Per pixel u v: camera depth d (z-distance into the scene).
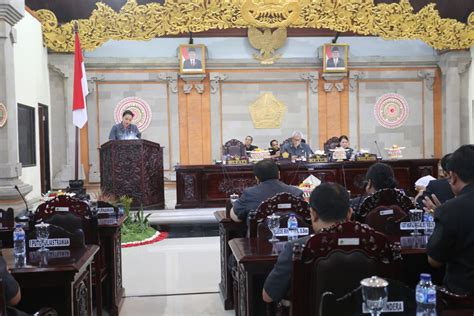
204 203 9.70
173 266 6.95
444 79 13.86
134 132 9.87
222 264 5.48
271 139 13.88
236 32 13.58
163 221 9.09
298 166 9.76
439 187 4.34
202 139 13.72
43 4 10.66
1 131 7.79
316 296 2.37
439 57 13.97
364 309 2.06
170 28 10.98
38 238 3.65
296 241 2.60
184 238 8.88
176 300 5.48
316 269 2.37
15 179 7.93
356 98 13.98
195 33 13.48
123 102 13.47
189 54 13.29
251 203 4.29
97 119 13.37
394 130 14.09
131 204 9.43
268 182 4.37
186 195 9.70
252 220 3.79
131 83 13.49
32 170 9.80
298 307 2.39
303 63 13.78
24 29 9.50
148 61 13.41
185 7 10.91
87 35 10.84
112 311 4.95
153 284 6.10
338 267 2.36
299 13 11.12
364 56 13.91
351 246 2.38
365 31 11.52
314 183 6.45
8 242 4.16
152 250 7.91
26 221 4.45
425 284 2.20
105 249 4.98
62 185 12.24
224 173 9.72
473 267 2.75
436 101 14.10
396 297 2.17
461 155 2.89
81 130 13.16
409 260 3.44
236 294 4.45
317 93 13.90
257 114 13.81
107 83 13.42
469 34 11.88
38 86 10.55
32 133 9.94
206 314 5.00
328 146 11.53
